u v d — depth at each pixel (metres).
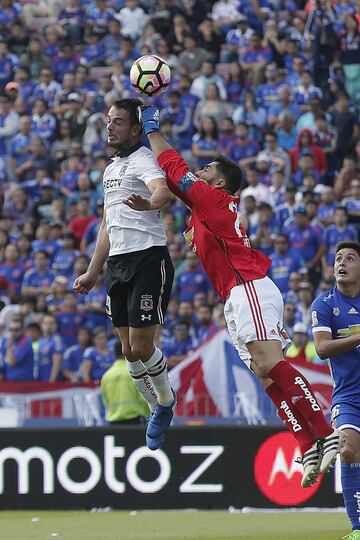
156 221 28.83
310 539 32.59
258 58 77.88
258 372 28.30
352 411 29.70
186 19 82.00
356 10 79.56
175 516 39.53
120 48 81.69
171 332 57.66
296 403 27.70
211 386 46.94
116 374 43.66
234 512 40.69
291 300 56.44
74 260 63.16
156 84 28.88
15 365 55.00
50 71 78.81
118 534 34.53
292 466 41.19
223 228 28.56
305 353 51.03
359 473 29.70
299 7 85.00
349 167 67.06
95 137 74.00
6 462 42.31
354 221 64.06
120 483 41.84
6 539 33.59
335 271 30.17
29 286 62.16
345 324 29.86
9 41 84.69
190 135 72.62
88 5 86.06
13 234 68.25
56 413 48.25
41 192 71.31
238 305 28.31
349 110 71.25
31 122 75.38
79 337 55.66
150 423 30.39
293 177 68.12
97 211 67.06
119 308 29.44
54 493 42.00
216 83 74.75
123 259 28.75
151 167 28.14
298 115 72.50
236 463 41.47
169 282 29.05
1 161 74.94
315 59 75.75
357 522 29.80
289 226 61.03
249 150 69.75
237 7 82.88
